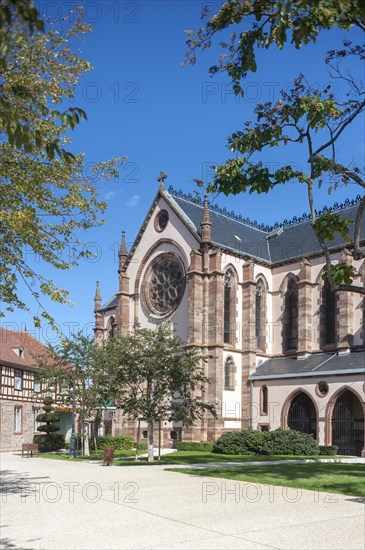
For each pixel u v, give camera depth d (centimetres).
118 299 5831
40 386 6456
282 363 5203
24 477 2525
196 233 5272
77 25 1795
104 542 1155
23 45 1655
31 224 1773
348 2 1190
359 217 1828
